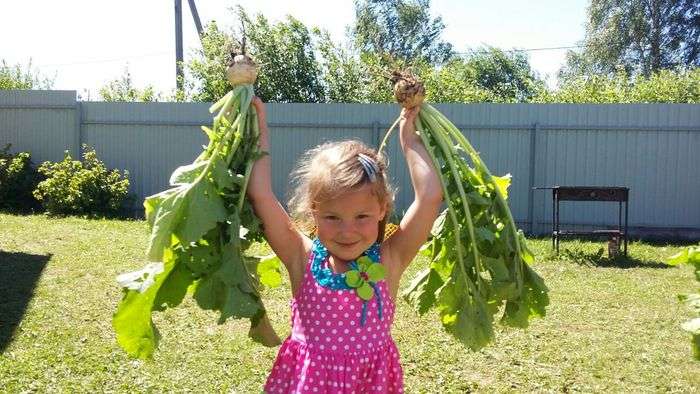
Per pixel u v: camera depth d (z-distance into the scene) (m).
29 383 4.11
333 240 2.02
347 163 2.00
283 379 2.09
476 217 2.34
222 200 2.04
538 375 4.58
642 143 12.09
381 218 2.12
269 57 18.30
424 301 2.48
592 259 9.36
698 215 12.01
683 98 17.81
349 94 18.52
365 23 26.72
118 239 9.94
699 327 3.19
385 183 2.06
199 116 13.92
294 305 2.16
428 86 18.58
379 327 2.10
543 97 19.34
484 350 5.08
